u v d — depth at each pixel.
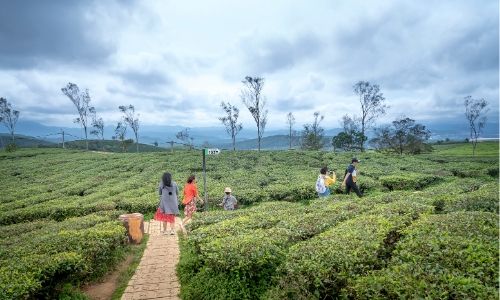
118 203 19.22
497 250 6.42
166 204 14.16
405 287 5.36
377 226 8.94
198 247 9.72
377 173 28.98
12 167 45.56
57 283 8.34
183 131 110.25
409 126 65.31
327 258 6.91
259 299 7.41
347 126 84.62
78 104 88.56
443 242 6.94
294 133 105.44
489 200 11.88
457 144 97.75
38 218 17.81
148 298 8.41
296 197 21.67
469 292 5.12
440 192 15.83
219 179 29.44
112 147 125.94
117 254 11.04
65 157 55.44
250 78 67.44
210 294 7.82
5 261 8.47
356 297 5.87
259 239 8.82
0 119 93.25
